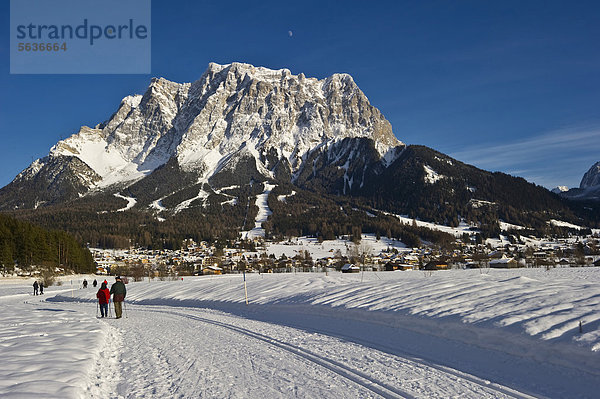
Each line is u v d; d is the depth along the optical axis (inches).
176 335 509.0
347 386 267.7
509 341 328.8
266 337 466.9
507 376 281.9
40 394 234.7
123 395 262.2
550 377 270.4
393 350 369.1
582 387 250.5
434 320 414.0
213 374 305.7
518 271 2122.3
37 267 3572.8
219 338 473.4
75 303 1250.6
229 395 253.9
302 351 380.5
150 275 3897.6
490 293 506.3
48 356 350.0
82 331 519.5
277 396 250.4
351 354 359.9
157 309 916.0
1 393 234.5
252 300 829.8
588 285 521.0
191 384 281.0
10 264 3351.4
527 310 390.9
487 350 332.2
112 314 829.8
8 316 765.3
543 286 531.2
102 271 4813.0
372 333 441.1
